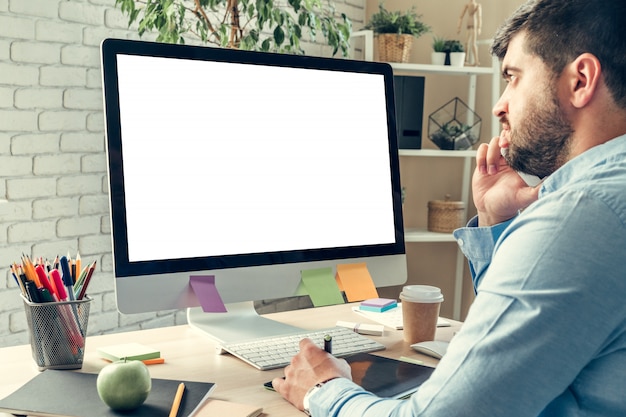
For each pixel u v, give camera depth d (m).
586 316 0.71
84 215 2.57
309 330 1.41
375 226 1.48
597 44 0.79
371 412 0.85
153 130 1.23
